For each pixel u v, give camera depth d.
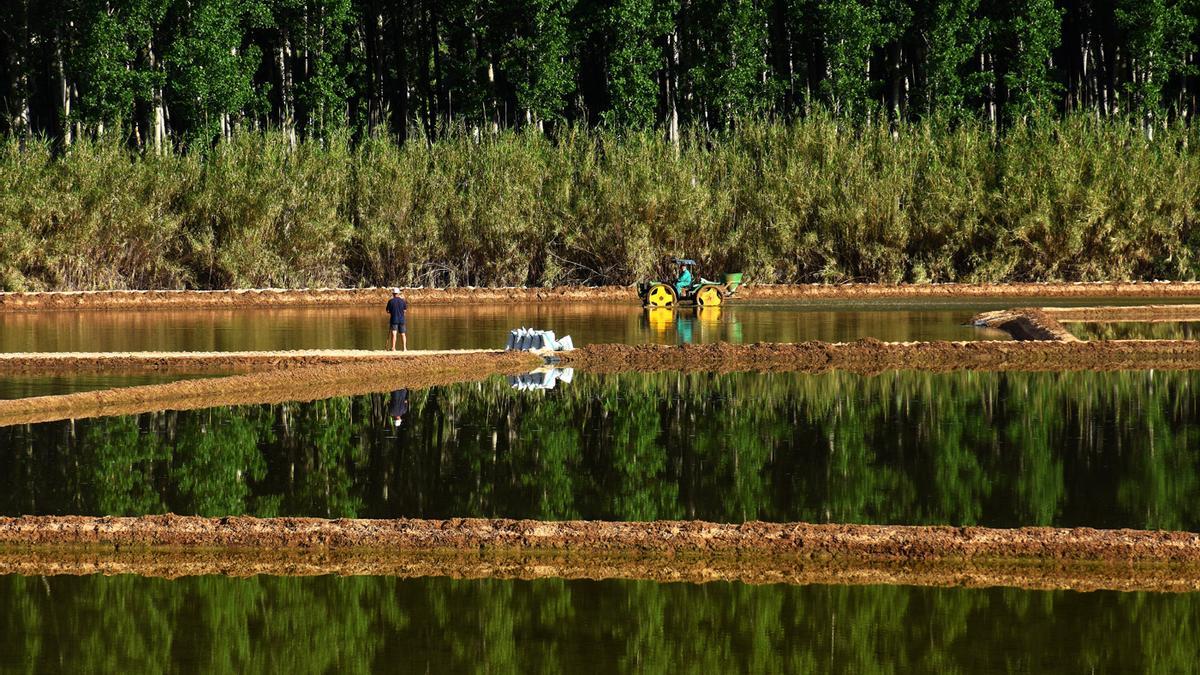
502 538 19.59
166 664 14.81
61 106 90.06
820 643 15.46
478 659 14.90
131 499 22.36
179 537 19.78
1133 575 18.19
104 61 83.00
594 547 19.52
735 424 29.70
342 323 56.22
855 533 19.47
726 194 79.88
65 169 75.12
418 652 15.16
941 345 42.28
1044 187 78.25
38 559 19.22
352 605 17.00
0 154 76.25
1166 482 23.19
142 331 52.25
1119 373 38.03
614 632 15.89
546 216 79.44
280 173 77.50
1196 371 38.34
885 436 28.03
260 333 51.19
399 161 79.50
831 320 56.41
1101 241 78.50
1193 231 78.69
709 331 51.41
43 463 25.34
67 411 31.75
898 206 79.00
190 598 17.31
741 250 79.50
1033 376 37.50
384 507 21.83
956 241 79.19
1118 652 15.05
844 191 79.44
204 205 76.50
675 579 18.16
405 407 32.34
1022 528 19.53
